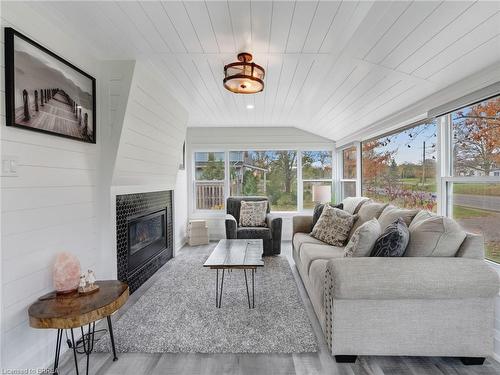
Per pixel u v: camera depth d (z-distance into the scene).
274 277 3.02
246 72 2.01
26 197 1.49
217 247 2.79
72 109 1.85
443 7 1.32
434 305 1.57
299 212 5.13
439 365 1.59
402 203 3.08
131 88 2.21
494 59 1.61
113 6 1.52
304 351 1.72
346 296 1.53
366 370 1.55
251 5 1.52
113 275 2.30
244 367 1.58
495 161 1.82
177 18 1.64
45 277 1.62
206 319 2.11
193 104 3.45
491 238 1.86
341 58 2.09
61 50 1.77
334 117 3.67
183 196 4.68
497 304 1.74
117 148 2.22
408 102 2.50
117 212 2.39
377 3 1.43
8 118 1.36
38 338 1.56
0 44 1.34
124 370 1.56
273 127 5.07
